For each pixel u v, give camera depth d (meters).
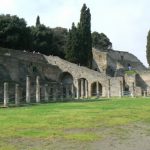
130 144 27.28
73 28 128.50
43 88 101.06
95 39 190.12
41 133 31.00
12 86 87.94
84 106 58.53
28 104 66.75
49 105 62.38
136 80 129.88
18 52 113.50
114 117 42.25
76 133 31.38
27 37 125.94
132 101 71.69
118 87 112.69
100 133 31.69
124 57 168.50
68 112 47.53
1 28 120.69
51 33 139.38
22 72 104.00
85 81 116.38
